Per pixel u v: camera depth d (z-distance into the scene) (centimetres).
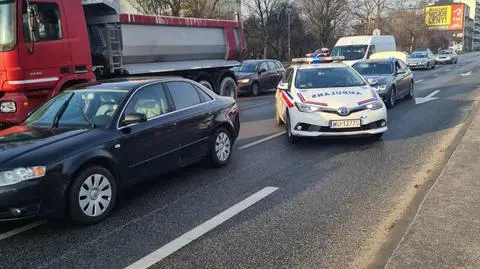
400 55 2220
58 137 545
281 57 5644
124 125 593
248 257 438
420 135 998
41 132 572
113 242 481
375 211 550
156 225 525
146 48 1277
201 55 1512
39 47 928
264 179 696
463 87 2055
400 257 403
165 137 649
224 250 455
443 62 4941
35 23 915
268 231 499
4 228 528
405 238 441
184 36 1421
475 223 471
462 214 496
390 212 545
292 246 460
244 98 2019
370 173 716
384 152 851
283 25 5500
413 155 821
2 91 912
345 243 463
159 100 670
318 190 636
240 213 555
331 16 5331
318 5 5300
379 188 638
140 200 614
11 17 886
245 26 5178
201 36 1498
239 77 2088
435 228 462
